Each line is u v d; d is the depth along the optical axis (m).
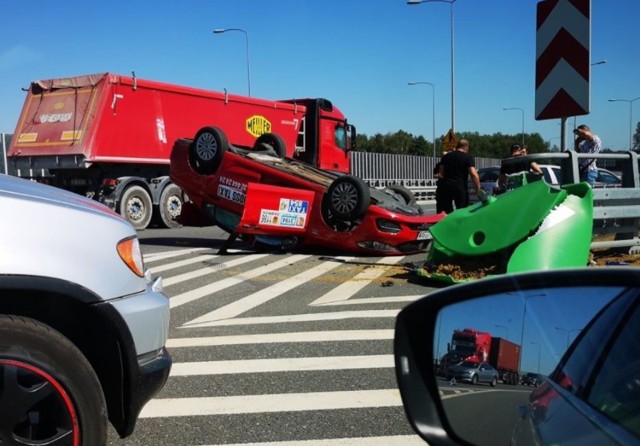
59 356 2.77
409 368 2.08
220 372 4.91
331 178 11.67
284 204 10.53
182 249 11.78
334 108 22.16
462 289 2.04
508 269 7.06
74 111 15.34
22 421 2.72
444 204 11.62
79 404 2.80
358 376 4.78
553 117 6.18
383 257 10.33
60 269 2.81
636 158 8.39
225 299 7.53
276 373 4.88
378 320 6.38
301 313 6.78
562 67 6.06
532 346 1.89
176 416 4.06
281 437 3.75
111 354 3.03
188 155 11.69
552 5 6.09
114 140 15.37
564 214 7.24
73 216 2.93
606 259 8.15
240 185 11.04
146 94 16.00
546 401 1.81
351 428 3.87
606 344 1.75
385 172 31.66
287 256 10.62
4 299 2.85
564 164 7.84
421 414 2.03
